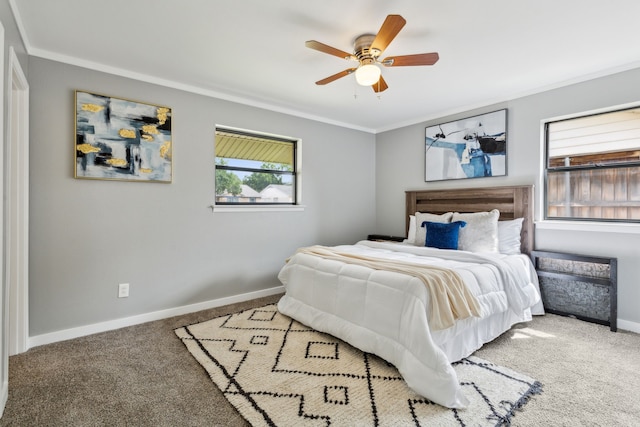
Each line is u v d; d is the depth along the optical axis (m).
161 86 3.03
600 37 2.29
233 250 3.55
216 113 3.39
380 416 1.61
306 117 4.14
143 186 2.95
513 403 1.71
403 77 2.98
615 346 2.41
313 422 1.57
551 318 3.03
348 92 3.38
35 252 2.46
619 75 2.79
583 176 3.10
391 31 1.83
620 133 2.88
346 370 2.06
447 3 1.89
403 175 4.60
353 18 2.05
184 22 2.10
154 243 3.02
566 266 3.08
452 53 2.52
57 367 2.12
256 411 1.65
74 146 2.60
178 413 1.65
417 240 3.75
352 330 2.31
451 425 1.55
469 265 2.57
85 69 2.65
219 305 3.43
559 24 2.12
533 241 3.32
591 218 3.05
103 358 2.25
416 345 1.86
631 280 2.76
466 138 3.84
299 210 4.12
